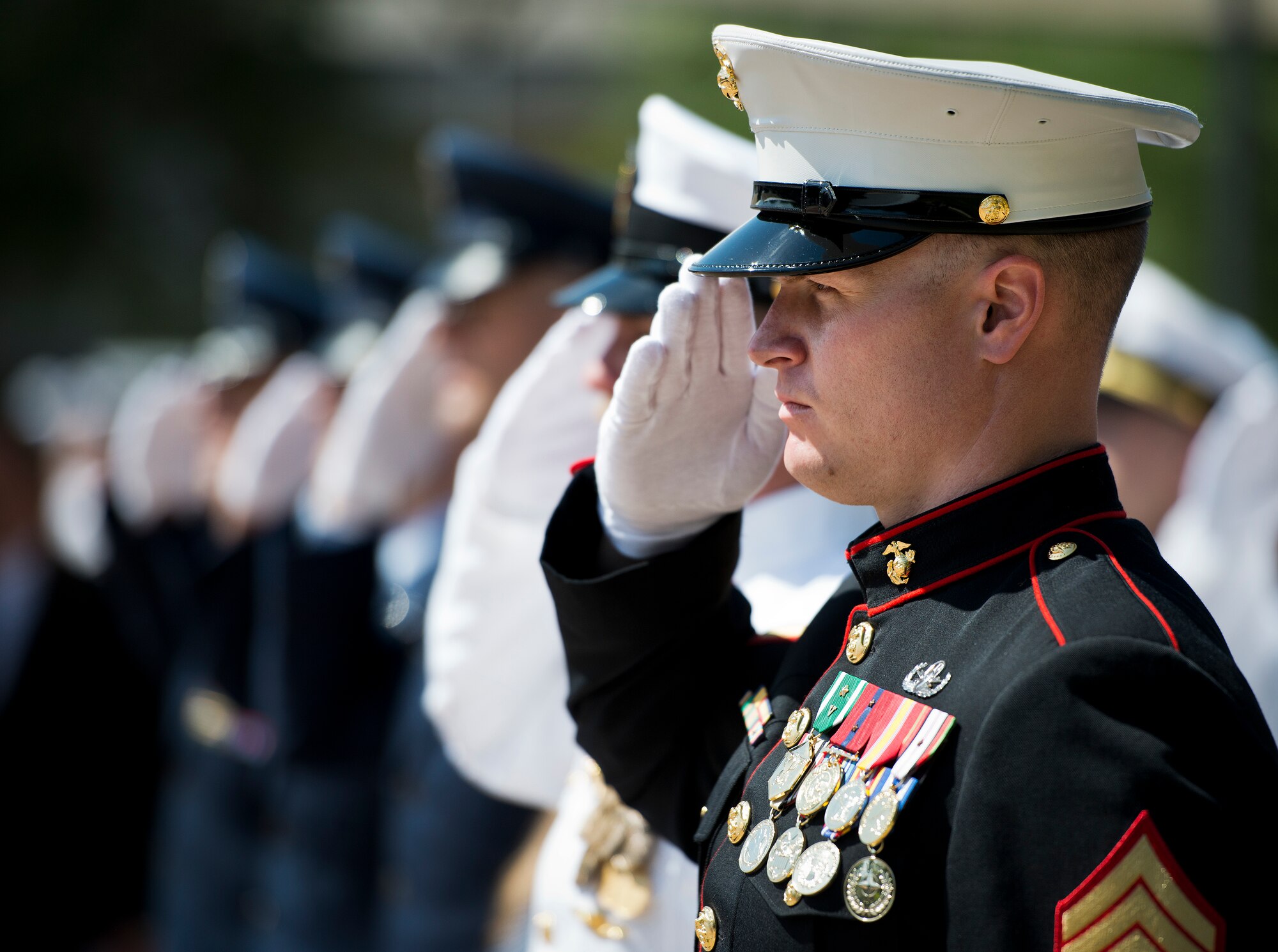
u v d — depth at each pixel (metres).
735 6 47.53
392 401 15.52
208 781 18.39
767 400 6.18
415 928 13.05
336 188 64.44
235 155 62.69
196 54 62.00
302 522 15.95
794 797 5.17
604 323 9.02
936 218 4.95
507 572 9.49
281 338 21.83
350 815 15.09
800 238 5.13
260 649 17.75
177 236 61.75
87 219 59.44
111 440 23.69
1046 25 35.22
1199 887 4.25
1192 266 29.03
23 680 15.55
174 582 21.88
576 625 6.33
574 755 9.60
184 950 18.55
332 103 64.38
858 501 5.43
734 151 7.89
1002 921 4.38
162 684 21.30
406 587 14.91
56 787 15.31
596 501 6.55
